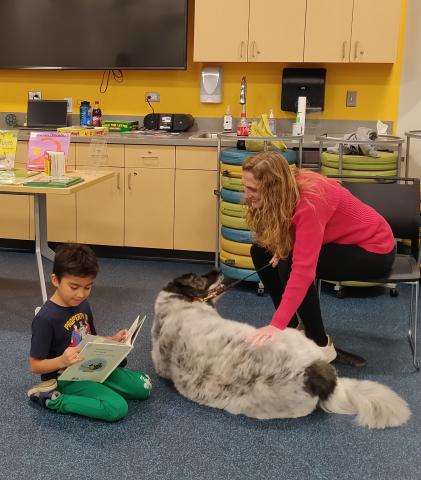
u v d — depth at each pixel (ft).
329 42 13.66
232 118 15.21
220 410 7.66
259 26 13.85
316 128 14.99
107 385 7.77
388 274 8.73
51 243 15.02
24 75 16.15
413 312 9.23
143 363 9.03
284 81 14.53
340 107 14.83
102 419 7.36
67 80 15.98
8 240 15.57
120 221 14.55
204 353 7.39
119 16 14.99
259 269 9.11
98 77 15.83
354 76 14.61
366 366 9.04
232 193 11.91
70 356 6.79
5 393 8.03
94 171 11.44
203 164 13.84
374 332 10.36
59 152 10.67
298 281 7.21
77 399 7.36
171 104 15.65
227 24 13.97
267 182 7.27
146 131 15.31
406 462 6.66
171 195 14.17
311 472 6.47
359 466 6.58
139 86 15.69
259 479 6.34
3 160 11.10
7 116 16.44
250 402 7.22
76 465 6.52
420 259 10.61
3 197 14.89
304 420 7.46
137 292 12.28
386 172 12.09
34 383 8.31
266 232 7.53
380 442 7.02
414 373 8.84
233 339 7.29
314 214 7.30
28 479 6.28
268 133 12.24
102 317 10.83
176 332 7.72
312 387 7.02
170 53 14.94
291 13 13.67
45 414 7.54
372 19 13.41
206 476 6.37
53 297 7.38
